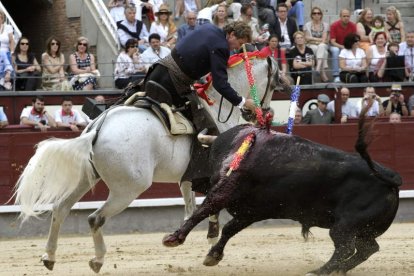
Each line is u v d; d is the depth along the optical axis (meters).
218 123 13.05
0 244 17.84
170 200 19.92
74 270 13.31
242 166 11.07
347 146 20.31
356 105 21.64
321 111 21.12
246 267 13.27
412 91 22.30
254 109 12.67
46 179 11.61
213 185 11.35
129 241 17.75
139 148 11.85
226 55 12.58
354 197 10.74
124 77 21.66
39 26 26.77
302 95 21.98
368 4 27.11
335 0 26.75
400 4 27.23
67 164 11.59
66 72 22.48
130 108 12.12
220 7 21.38
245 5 22.58
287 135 11.22
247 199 11.19
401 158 20.50
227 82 12.54
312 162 10.91
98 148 11.70
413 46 22.95
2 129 19.97
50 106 20.98
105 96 21.25
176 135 12.38
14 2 27.67
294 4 25.17
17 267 13.88
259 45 22.14
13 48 22.22
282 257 14.44
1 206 19.27
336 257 10.72
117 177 11.77
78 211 19.58
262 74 13.53
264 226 20.09
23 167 19.33
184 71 12.47
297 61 22.33
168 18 23.47
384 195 10.73
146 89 12.48
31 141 19.39
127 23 23.30
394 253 14.51
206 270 13.02
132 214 19.92
